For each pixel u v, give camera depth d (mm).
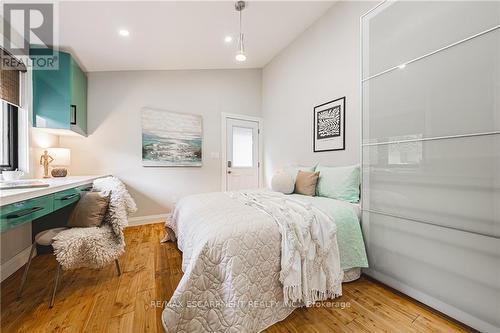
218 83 4082
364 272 1884
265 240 1351
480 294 1239
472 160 1267
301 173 2609
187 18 2398
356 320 1367
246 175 4371
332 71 2727
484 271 1227
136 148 3420
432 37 1435
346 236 1729
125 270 1992
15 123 2209
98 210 1781
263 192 2486
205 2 2211
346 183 2164
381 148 1755
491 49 1192
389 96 1697
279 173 2723
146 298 1582
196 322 1149
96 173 3172
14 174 1771
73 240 1521
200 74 3924
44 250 2348
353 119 2455
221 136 4109
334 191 2225
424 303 1483
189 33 2695
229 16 2529
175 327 1108
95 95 3182
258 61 4086
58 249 1475
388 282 1705
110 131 3262
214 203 1926
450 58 1352
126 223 1864
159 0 2051
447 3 1363
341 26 2576
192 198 2309
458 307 1324
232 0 2285
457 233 1329
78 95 2834
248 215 1515
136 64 3244
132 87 3410
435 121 1426
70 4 1922
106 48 2693
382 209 1744
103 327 1299
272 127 4121
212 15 2439
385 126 1728
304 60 3209
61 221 2352
